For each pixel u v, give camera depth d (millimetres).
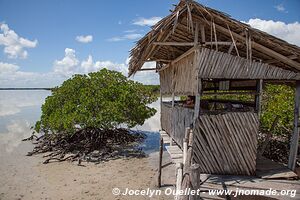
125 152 16734
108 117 16719
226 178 6496
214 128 6633
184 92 7477
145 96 20719
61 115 16922
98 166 13852
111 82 18750
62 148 17281
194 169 3188
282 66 7379
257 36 6117
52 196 9906
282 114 10797
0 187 10797
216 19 5918
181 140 7527
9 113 40312
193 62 6637
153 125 28172
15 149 17281
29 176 12180
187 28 6418
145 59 8148
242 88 7871
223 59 6477
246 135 6816
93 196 9836
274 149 11875
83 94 17125
